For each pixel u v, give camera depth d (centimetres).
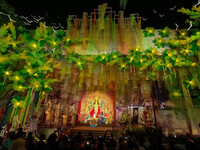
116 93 1341
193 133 825
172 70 687
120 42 581
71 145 343
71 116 1212
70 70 819
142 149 374
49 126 1070
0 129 620
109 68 863
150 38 616
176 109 1000
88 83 1266
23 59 450
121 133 876
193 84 538
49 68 534
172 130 941
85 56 575
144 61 554
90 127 1166
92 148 382
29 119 890
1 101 570
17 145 337
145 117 1113
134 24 568
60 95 1316
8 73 404
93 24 575
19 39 523
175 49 546
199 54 487
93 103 1353
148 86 1223
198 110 824
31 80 512
